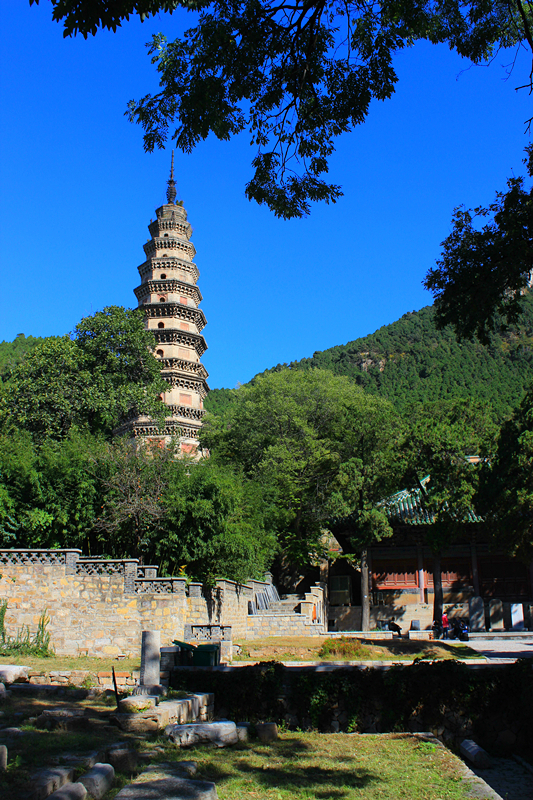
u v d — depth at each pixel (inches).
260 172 567.5
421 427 1743.4
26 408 1620.3
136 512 1103.0
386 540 2079.2
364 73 524.4
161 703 538.3
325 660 1027.3
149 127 520.1
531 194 617.3
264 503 1604.3
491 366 5438.0
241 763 435.5
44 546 1097.4
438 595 1734.7
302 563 1851.6
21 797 293.7
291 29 498.0
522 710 598.9
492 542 1507.1
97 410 1690.5
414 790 374.0
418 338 6958.7
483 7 526.3
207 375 2310.5
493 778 501.4
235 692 649.0
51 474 1113.4
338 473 1800.0
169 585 956.0
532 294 6614.2
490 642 1494.8
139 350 1875.0
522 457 1349.7
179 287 2266.2
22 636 929.5
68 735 433.1
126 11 398.9
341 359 7027.6
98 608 946.7
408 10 499.2
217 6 484.7
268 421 1905.8
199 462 1299.2
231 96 511.2
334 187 574.2
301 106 540.4
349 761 450.6
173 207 2448.3
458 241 651.5
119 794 314.2
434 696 618.8
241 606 1317.7
